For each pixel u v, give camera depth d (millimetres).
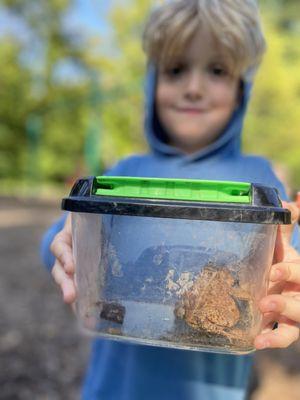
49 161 5355
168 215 255
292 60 5477
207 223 262
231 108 513
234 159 506
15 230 2473
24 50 5062
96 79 4668
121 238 273
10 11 4934
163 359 471
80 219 285
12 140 5258
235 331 269
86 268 287
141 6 4859
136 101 4602
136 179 277
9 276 1534
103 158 5027
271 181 489
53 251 345
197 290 267
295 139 5090
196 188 270
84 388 515
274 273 291
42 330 1094
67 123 5262
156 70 540
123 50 4887
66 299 305
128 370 477
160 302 271
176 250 267
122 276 276
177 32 477
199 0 480
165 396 464
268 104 5082
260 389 810
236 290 266
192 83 492
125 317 278
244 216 252
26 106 5086
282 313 282
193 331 270
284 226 330
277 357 990
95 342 519
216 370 467
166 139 558
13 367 914
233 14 477
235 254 265
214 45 481
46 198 4359
